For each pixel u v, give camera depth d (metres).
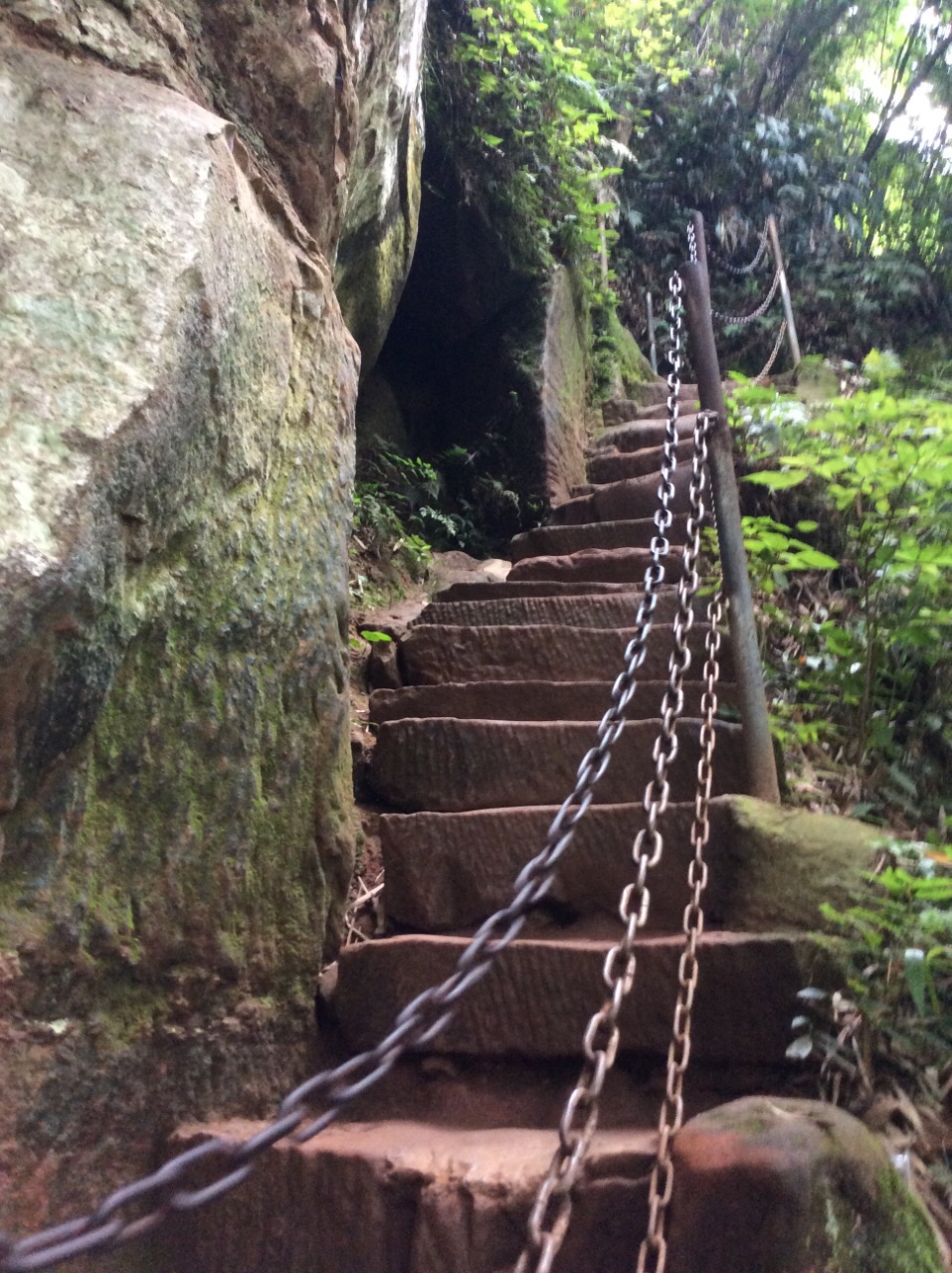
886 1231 1.13
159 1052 1.51
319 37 2.20
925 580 2.69
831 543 3.65
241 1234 1.43
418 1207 1.33
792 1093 1.58
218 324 1.55
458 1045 1.77
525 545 4.31
